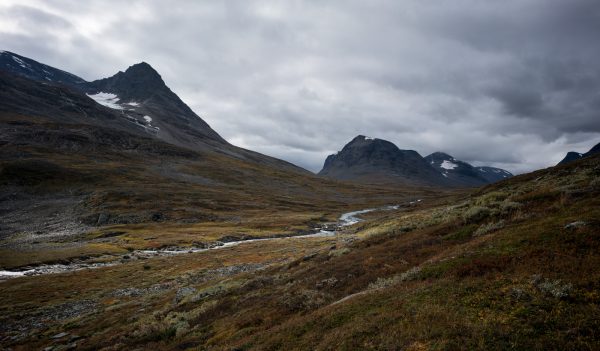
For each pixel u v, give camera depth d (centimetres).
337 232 11962
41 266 7181
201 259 7244
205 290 3512
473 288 1448
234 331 2095
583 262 1406
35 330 3644
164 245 9562
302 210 18588
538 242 1716
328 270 2764
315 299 2200
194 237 10606
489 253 1792
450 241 2519
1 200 14300
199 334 2286
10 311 4372
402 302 1509
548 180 4034
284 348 1482
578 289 1241
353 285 2225
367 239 3662
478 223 2677
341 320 1569
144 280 5744
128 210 14262
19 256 7688
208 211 15538
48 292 5172
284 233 11794
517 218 2389
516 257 1633
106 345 2714
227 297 3089
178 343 2209
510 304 1258
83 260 7812
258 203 18962
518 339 1050
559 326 1081
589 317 1076
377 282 2061
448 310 1310
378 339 1245
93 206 14438
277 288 2858
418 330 1209
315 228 13200
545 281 1333
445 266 1820
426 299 1464
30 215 13225
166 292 4503
